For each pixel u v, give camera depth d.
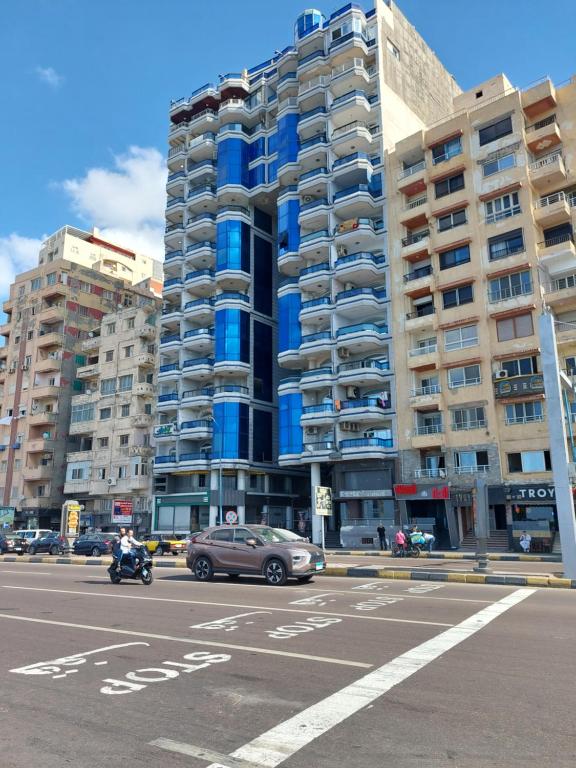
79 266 64.19
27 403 61.09
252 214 51.72
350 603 11.87
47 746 4.79
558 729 4.94
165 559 26.77
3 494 60.34
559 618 9.84
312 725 5.10
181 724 5.20
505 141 35.44
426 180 38.56
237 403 46.41
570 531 15.44
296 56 49.19
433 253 37.41
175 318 51.56
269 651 7.74
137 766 4.39
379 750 4.57
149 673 6.82
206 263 53.06
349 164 42.22
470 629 8.93
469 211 36.31
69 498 57.28
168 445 50.62
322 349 41.22
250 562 15.91
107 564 24.67
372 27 45.38
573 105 34.41
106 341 57.69
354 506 38.56
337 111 43.78
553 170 33.59
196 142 54.25
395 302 39.00
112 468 53.00
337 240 41.94
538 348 32.16
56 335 60.84
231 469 45.84
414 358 36.75
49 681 6.59
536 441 31.66
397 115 44.75
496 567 20.52
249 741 4.79
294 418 41.94
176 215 54.78
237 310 48.25
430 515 36.53
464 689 5.99
